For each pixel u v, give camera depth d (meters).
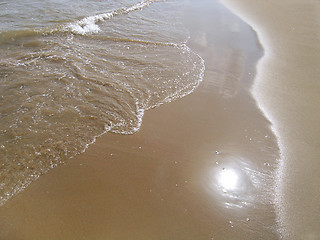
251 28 7.70
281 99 4.78
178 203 3.10
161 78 5.26
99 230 2.80
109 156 3.62
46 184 3.21
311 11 8.87
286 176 3.42
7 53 5.71
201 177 3.41
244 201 3.15
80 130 3.97
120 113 4.33
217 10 9.05
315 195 3.18
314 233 2.81
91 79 5.03
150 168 3.49
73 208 2.99
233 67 5.77
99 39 6.64
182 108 4.53
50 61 5.51
